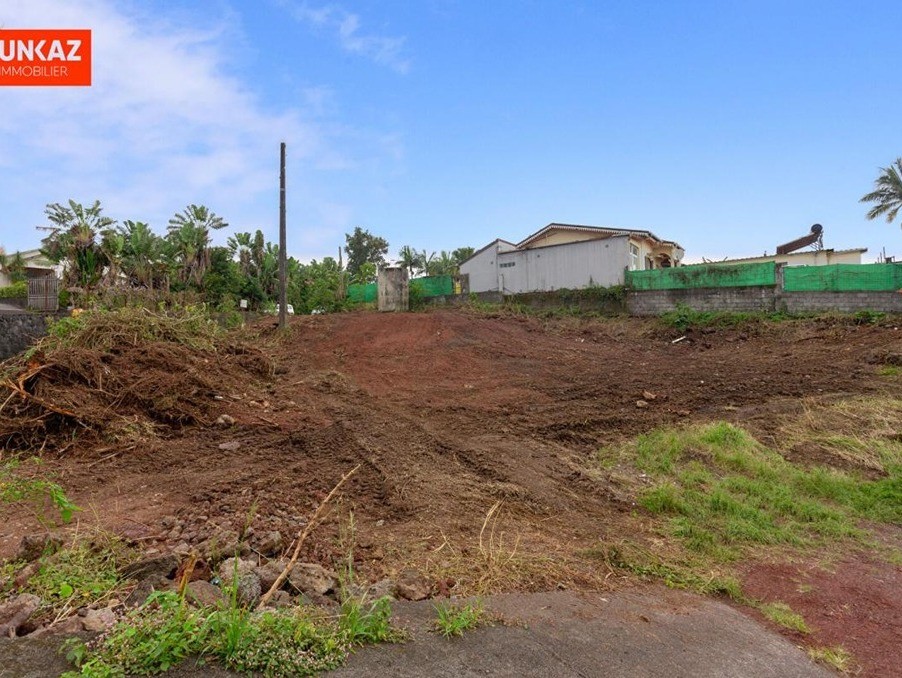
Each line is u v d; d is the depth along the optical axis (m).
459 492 5.20
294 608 2.51
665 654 2.73
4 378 6.49
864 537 4.85
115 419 6.29
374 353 13.09
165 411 6.81
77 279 23.66
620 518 5.07
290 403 8.34
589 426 7.90
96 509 4.14
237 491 4.68
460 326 15.75
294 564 3.08
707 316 16.52
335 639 2.25
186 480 4.94
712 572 4.06
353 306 23.91
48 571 2.80
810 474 6.21
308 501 4.61
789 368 10.98
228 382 8.75
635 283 19.53
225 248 29.34
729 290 17.03
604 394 9.66
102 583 2.71
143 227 25.70
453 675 2.21
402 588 3.09
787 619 3.44
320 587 2.89
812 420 7.74
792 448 6.98
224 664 2.00
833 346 12.80
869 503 5.55
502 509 4.93
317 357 12.64
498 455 6.49
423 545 3.92
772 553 4.51
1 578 2.85
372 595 2.88
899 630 3.42
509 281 23.44
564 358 13.04
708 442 7.00
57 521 3.87
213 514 4.05
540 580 3.54
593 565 3.96
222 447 6.02
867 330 13.44
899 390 8.93
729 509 5.27
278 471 5.32
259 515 4.09
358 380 10.69
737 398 9.14
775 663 2.86
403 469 5.64
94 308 9.62
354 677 2.06
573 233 25.17
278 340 14.28
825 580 4.08
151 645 2.00
